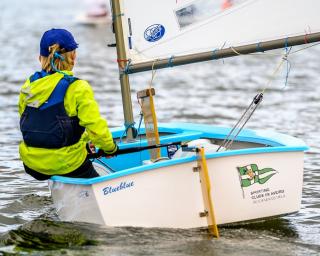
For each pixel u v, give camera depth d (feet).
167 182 57.57
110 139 56.90
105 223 56.75
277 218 62.80
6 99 138.21
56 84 56.54
